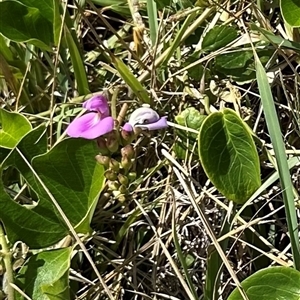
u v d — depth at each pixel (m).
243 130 0.25
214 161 0.25
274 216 0.29
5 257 0.25
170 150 0.29
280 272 0.23
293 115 0.28
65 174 0.25
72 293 0.27
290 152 0.28
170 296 0.27
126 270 0.28
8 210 0.24
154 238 0.28
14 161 0.24
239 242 0.28
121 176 0.25
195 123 0.29
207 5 0.29
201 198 0.28
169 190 0.28
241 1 0.31
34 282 0.24
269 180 0.25
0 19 0.29
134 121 0.25
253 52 0.27
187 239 0.29
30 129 0.27
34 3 0.29
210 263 0.26
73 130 0.24
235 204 0.27
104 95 0.25
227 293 0.28
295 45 0.29
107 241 0.28
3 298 0.26
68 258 0.24
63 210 0.25
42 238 0.25
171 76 0.29
